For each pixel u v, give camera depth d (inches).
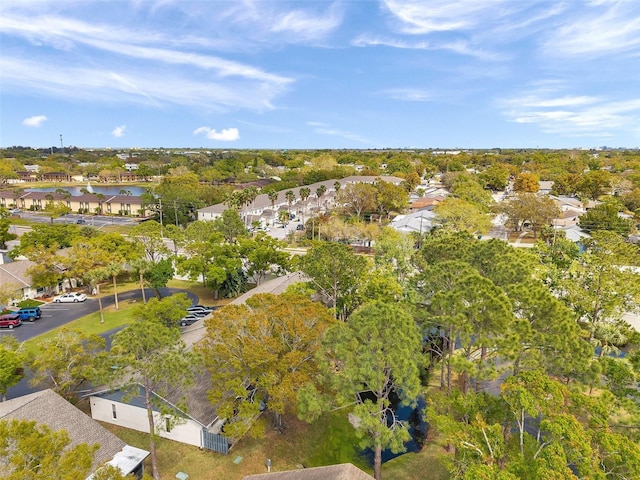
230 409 1018.1
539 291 993.5
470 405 855.1
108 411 1206.3
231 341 1064.2
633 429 801.6
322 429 1247.5
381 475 1056.8
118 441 1003.3
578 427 664.4
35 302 2197.3
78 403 1278.3
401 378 891.4
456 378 1485.0
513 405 749.3
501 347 878.4
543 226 3353.8
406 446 1203.2
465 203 3324.3
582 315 1558.8
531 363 866.8
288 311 1109.1
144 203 4616.1
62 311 2096.5
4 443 609.3
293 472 842.8
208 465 1060.5
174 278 2682.1
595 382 844.0
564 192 5260.8
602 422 701.9
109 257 2149.4
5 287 2033.7
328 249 1616.6
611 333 1421.0
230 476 1030.4
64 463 597.0
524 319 910.4
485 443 765.3
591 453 632.4
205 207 4623.5
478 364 925.8
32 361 1203.9
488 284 999.6
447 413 949.2
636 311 1569.9
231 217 3346.5
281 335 1112.8
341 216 4097.0
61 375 1194.6
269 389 1008.9
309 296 1605.6
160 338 951.6
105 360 973.2
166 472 1029.8
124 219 4795.8
